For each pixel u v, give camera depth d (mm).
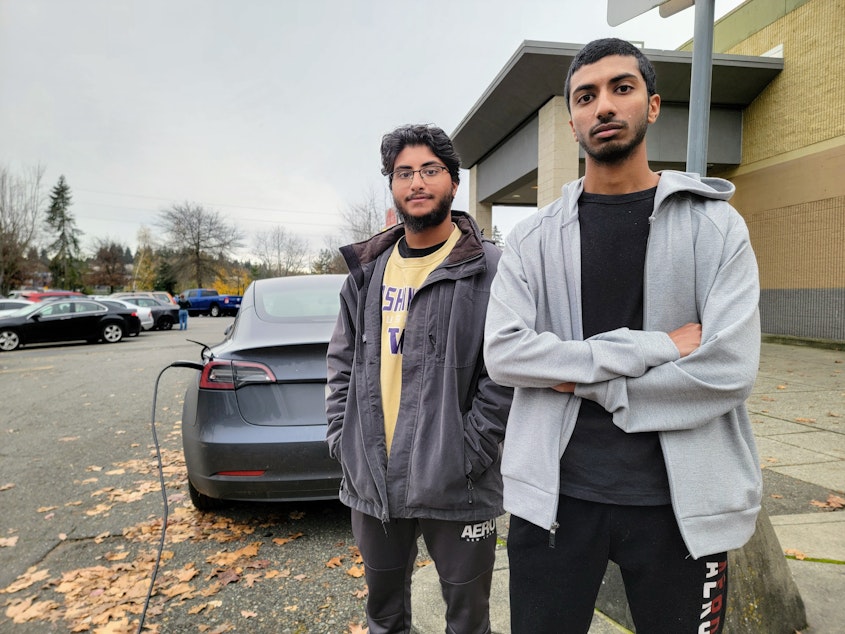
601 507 1154
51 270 53531
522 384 1216
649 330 1173
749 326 1083
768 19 11758
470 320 1535
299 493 2756
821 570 2246
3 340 13484
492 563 1594
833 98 10219
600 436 1162
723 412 1070
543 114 11500
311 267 58781
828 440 4242
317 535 2949
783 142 11336
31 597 2406
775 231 11516
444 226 1665
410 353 1562
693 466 1087
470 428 1498
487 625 1625
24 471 4047
